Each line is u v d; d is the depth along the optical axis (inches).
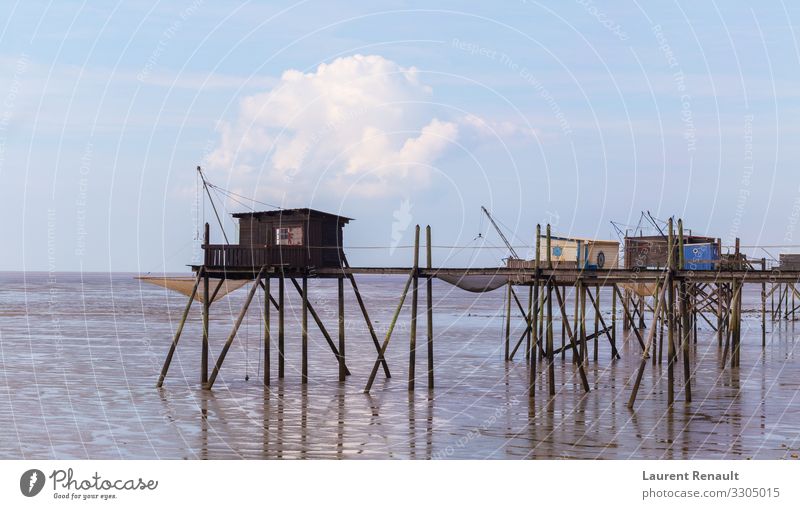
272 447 961.5
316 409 1192.8
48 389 1355.8
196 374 1546.5
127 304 4173.2
